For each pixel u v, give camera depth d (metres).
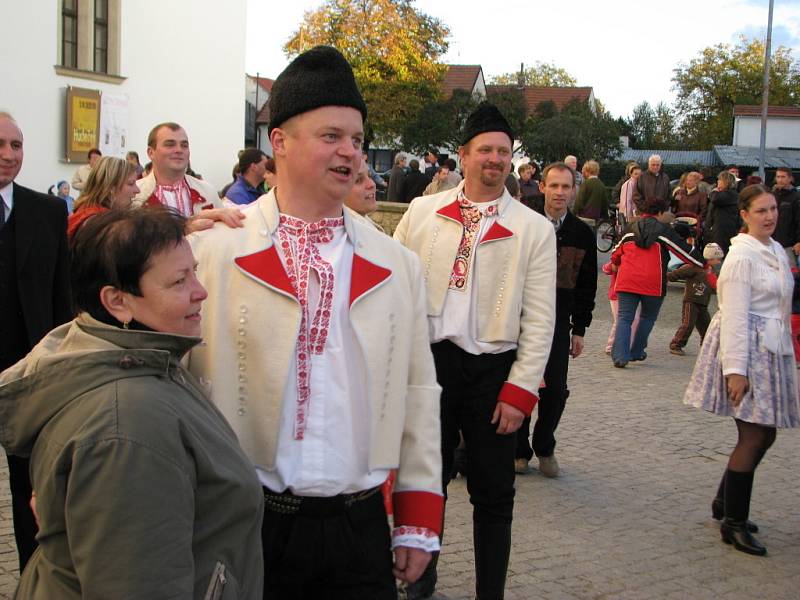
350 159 2.15
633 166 18.05
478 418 3.53
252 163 7.55
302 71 2.14
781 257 4.50
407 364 2.29
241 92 22.66
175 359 1.76
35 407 1.63
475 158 3.56
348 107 2.15
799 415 4.44
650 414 7.29
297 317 2.11
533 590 3.98
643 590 4.04
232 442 1.79
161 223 1.77
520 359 3.51
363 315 2.19
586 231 5.43
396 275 2.29
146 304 1.75
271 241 2.16
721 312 4.50
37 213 3.90
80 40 18.42
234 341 2.11
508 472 3.52
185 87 21.03
